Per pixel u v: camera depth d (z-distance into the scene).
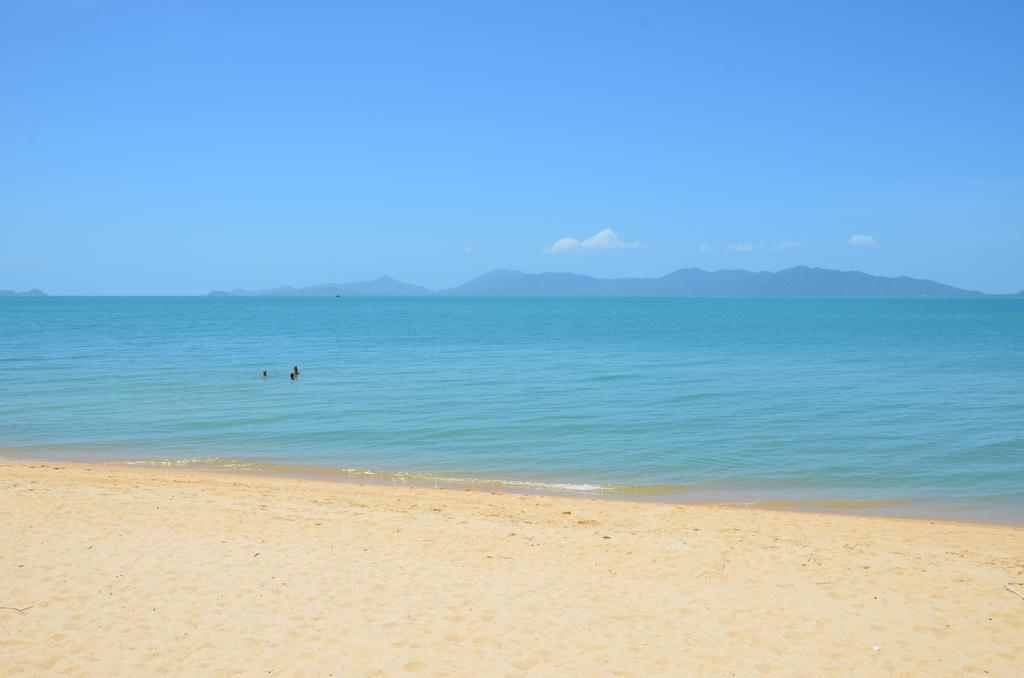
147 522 12.37
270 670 7.51
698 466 19.36
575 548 11.70
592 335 77.75
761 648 8.29
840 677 7.68
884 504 16.16
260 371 40.09
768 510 15.17
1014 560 11.59
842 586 10.22
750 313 165.25
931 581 10.46
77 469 17.73
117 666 7.49
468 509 14.28
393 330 87.06
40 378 35.78
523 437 22.73
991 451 20.98
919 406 28.72
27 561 10.29
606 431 23.64
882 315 149.12
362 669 7.61
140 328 86.81
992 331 86.56
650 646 8.29
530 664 7.82
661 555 11.43
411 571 10.46
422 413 26.81
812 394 31.86
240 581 9.84
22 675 7.24
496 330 88.44
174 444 21.50
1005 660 8.08
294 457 20.09
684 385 34.84
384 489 16.31
